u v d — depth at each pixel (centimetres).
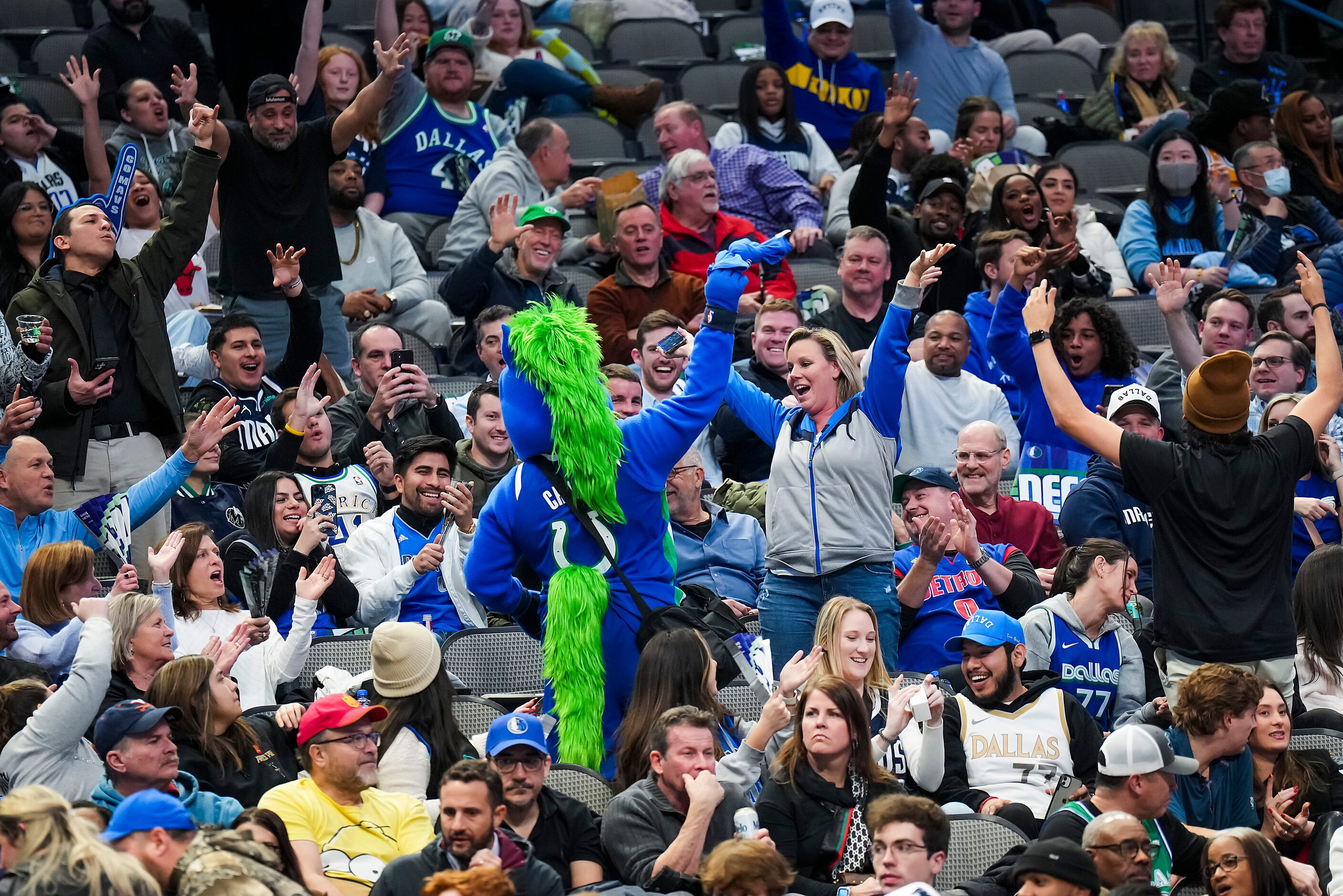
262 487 2514
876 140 3344
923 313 3406
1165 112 4609
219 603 2314
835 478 2286
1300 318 3309
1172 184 3822
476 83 4247
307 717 1838
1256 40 4672
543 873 1728
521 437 2025
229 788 1927
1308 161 4169
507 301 3281
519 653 2394
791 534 2311
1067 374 3044
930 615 2483
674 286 3328
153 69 4050
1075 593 2367
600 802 1934
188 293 3406
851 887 1794
